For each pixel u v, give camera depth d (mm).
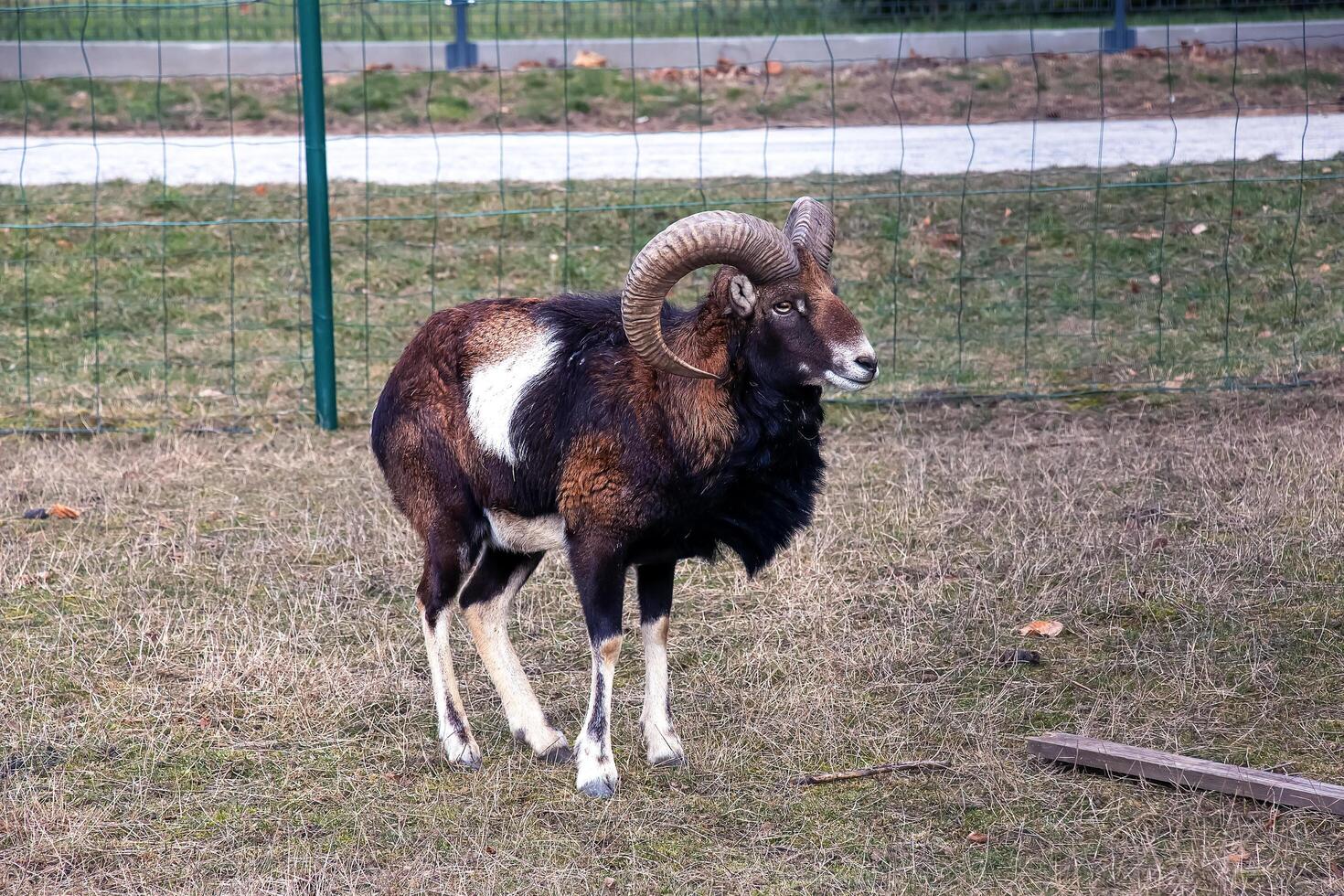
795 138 25719
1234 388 16703
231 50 31578
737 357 9039
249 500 14328
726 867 8633
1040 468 14516
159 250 21016
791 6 34688
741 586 12375
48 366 17984
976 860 8648
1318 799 8867
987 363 17875
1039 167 23172
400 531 13492
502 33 33875
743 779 9672
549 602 12195
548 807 9320
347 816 9227
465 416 9680
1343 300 18781
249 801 9367
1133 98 27953
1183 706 10320
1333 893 8133
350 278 20312
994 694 10656
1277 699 10297
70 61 31375
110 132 27297
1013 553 12727
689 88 29641
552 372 9438
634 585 12469
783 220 21250
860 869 8586
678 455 9125
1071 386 17156
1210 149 23734
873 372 8766
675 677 11031
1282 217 20828
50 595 12234
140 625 11641
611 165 23953
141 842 8875
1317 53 30297
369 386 17375
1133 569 12422
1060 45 31453
